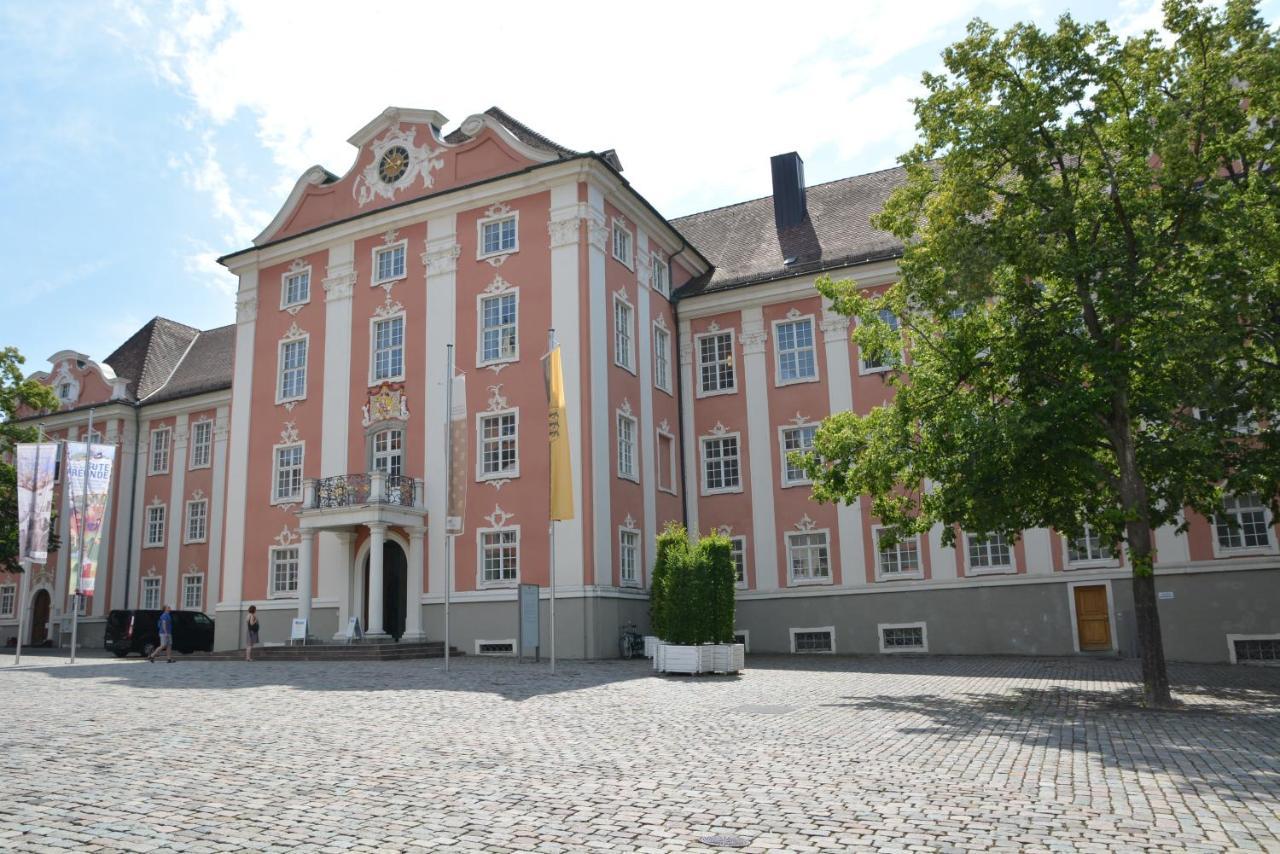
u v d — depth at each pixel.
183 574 43.53
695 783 8.52
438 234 31.81
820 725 12.56
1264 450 17.41
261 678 19.77
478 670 21.97
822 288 19.69
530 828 6.88
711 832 6.77
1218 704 15.59
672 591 21.73
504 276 30.33
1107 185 17.73
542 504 28.34
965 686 18.45
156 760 9.61
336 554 31.34
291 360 34.56
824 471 19.73
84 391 47.94
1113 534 18.25
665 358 33.94
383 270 33.00
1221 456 17.69
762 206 39.34
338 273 33.69
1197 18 17.02
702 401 34.19
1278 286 16.77
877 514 19.38
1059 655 28.20
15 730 11.73
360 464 31.78
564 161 29.30
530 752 10.22
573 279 29.05
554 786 8.37
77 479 27.81
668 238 34.47
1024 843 6.54
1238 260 16.44
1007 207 17.70
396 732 11.70
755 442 33.16
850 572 31.19
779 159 37.59
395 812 7.35
